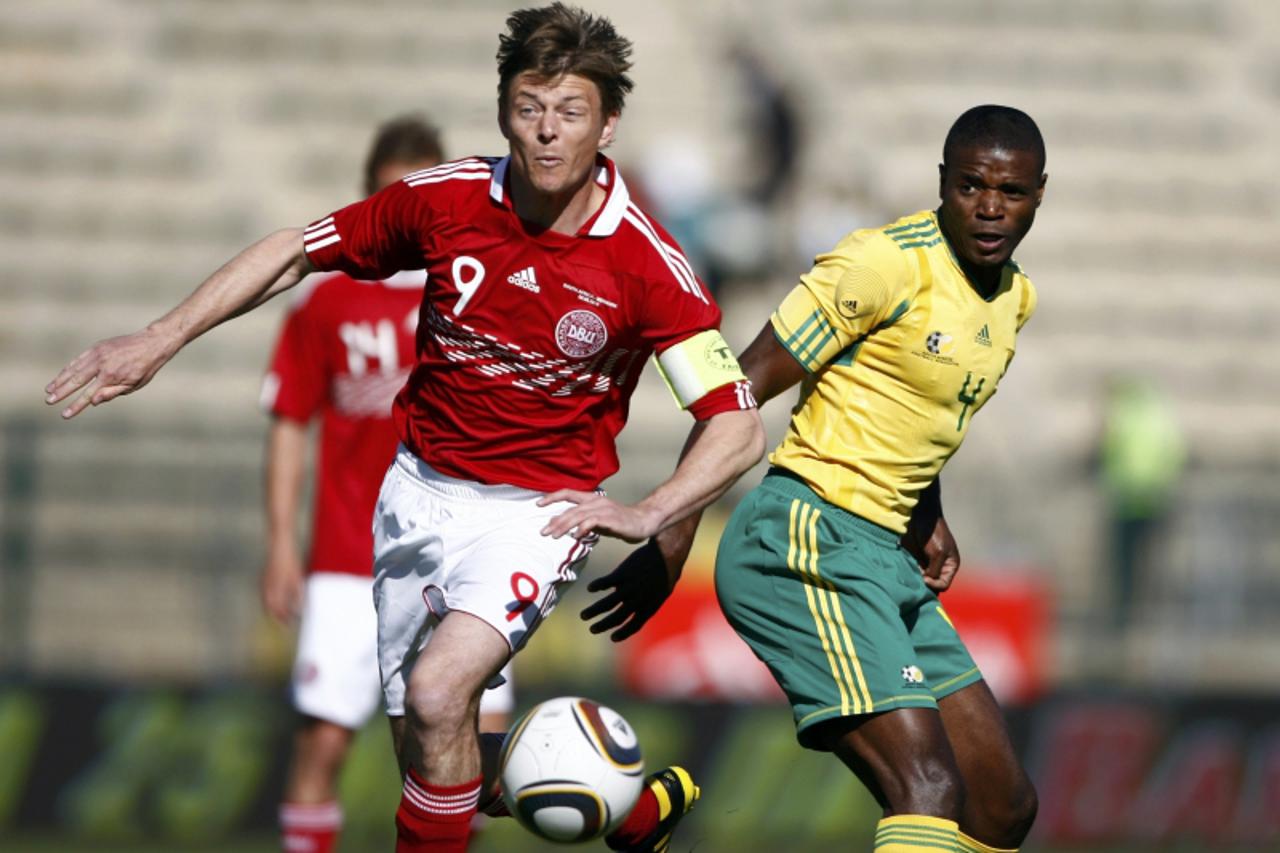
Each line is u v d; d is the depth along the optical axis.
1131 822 38.81
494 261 16.89
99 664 39.97
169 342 16.67
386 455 25.28
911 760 17.67
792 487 18.58
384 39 70.69
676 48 72.00
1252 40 77.62
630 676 38.91
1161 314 66.81
